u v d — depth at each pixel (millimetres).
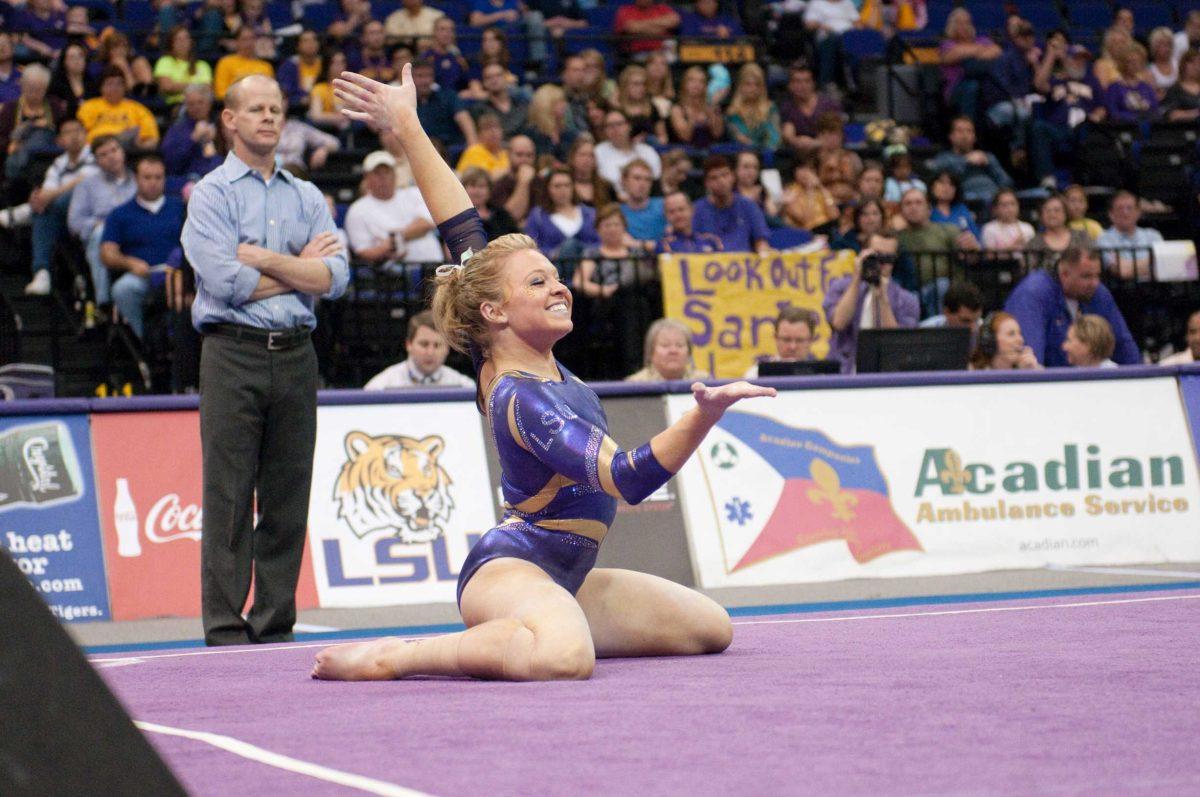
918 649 5719
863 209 16359
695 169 19141
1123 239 17938
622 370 14695
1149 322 16719
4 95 18234
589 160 16969
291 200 8617
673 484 10711
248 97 8430
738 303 14648
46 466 9883
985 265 16172
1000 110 21500
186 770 3285
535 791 2920
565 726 3818
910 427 11273
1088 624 6621
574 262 15062
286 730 3912
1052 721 3746
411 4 20594
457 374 12109
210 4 20219
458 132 18844
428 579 10227
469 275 5703
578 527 5625
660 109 20031
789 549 10812
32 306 16359
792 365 11555
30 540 9758
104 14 21281
